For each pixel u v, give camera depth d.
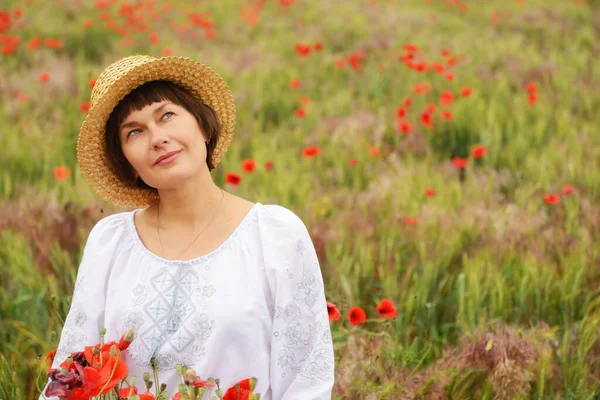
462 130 5.96
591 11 12.72
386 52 9.21
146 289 1.79
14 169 5.12
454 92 7.24
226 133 2.02
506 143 5.91
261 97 6.99
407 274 3.44
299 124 6.43
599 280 3.54
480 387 2.71
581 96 7.05
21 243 3.70
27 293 3.35
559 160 5.23
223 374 1.75
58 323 3.05
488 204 4.54
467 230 3.93
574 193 4.48
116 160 1.90
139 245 1.86
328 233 3.89
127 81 1.75
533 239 3.87
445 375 2.67
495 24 11.57
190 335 1.73
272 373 1.78
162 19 10.59
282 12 12.05
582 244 3.71
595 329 2.97
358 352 2.74
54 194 4.42
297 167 5.21
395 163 5.25
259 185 4.71
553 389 2.76
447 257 3.70
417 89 6.49
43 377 2.72
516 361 2.74
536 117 6.36
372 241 3.94
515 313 3.28
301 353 1.78
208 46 9.33
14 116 6.33
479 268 3.43
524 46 9.78
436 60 8.70
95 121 1.81
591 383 2.81
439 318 3.38
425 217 4.12
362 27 10.69
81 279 1.90
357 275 3.42
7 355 2.92
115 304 1.82
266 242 1.78
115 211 4.16
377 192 4.66
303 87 7.72
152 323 1.76
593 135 5.84
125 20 10.07
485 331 2.99
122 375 1.54
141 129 1.77
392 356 2.73
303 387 1.75
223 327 1.72
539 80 7.84
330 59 8.71
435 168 5.27
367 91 7.62
